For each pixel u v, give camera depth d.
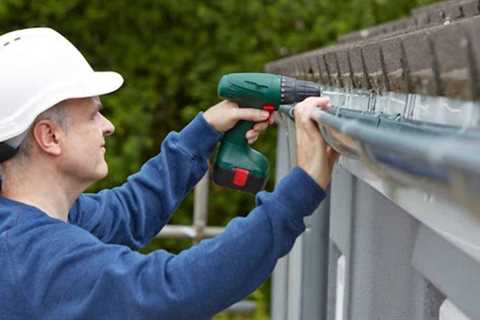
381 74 2.45
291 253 5.29
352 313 3.50
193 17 12.88
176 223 12.62
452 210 1.75
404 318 2.86
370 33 6.57
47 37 3.04
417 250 2.68
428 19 4.66
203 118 3.57
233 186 3.15
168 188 3.62
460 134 1.58
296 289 4.96
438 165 1.38
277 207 2.60
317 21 12.73
